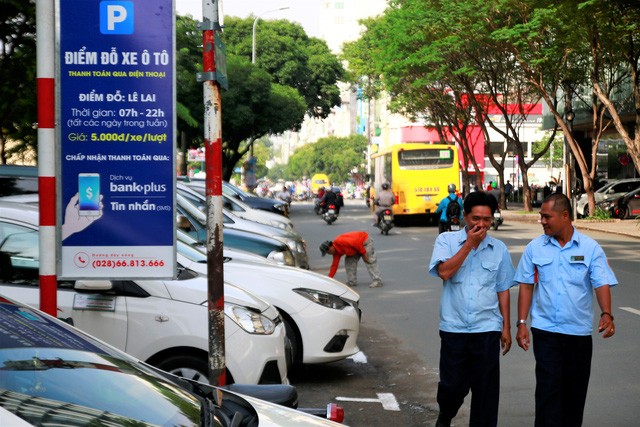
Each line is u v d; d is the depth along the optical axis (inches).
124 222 232.8
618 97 1526.8
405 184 1444.4
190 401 125.3
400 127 3560.5
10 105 696.4
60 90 230.4
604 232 1158.3
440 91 1839.3
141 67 231.5
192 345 244.1
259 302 259.9
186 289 248.8
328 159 5846.5
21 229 251.1
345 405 289.0
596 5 989.8
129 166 232.5
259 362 247.8
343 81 2554.1
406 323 453.7
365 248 599.5
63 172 231.3
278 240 479.2
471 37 1248.2
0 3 598.9
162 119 232.5
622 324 439.8
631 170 1820.9
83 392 112.2
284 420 126.0
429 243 1023.6
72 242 231.9
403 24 1384.1
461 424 266.7
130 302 245.0
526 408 280.7
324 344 312.7
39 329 124.3
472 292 224.1
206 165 211.2
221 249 212.2
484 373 223.1
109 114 231.5
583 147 2036.2
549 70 1355.8
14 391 103.4
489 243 225.8
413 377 331.6
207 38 209.5
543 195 2138.3
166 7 231.6
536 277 223.3
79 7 229.8
